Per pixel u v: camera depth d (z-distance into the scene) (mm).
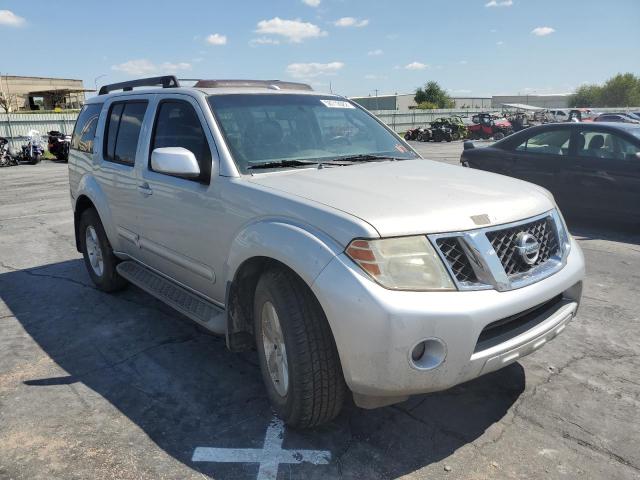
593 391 3342
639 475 2582
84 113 5594
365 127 4270
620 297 5023
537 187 3396
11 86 54812
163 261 4094
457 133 35812
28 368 3752
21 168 19828
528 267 2766
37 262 6488
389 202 2699
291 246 2646
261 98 3875
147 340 4180
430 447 2811
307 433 2941
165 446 2846
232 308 3201
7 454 2781
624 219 7555
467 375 2512
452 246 2545
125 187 4395
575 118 36406
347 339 2430
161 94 4137
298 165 3482
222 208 3248
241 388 3439
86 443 2873
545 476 2580
